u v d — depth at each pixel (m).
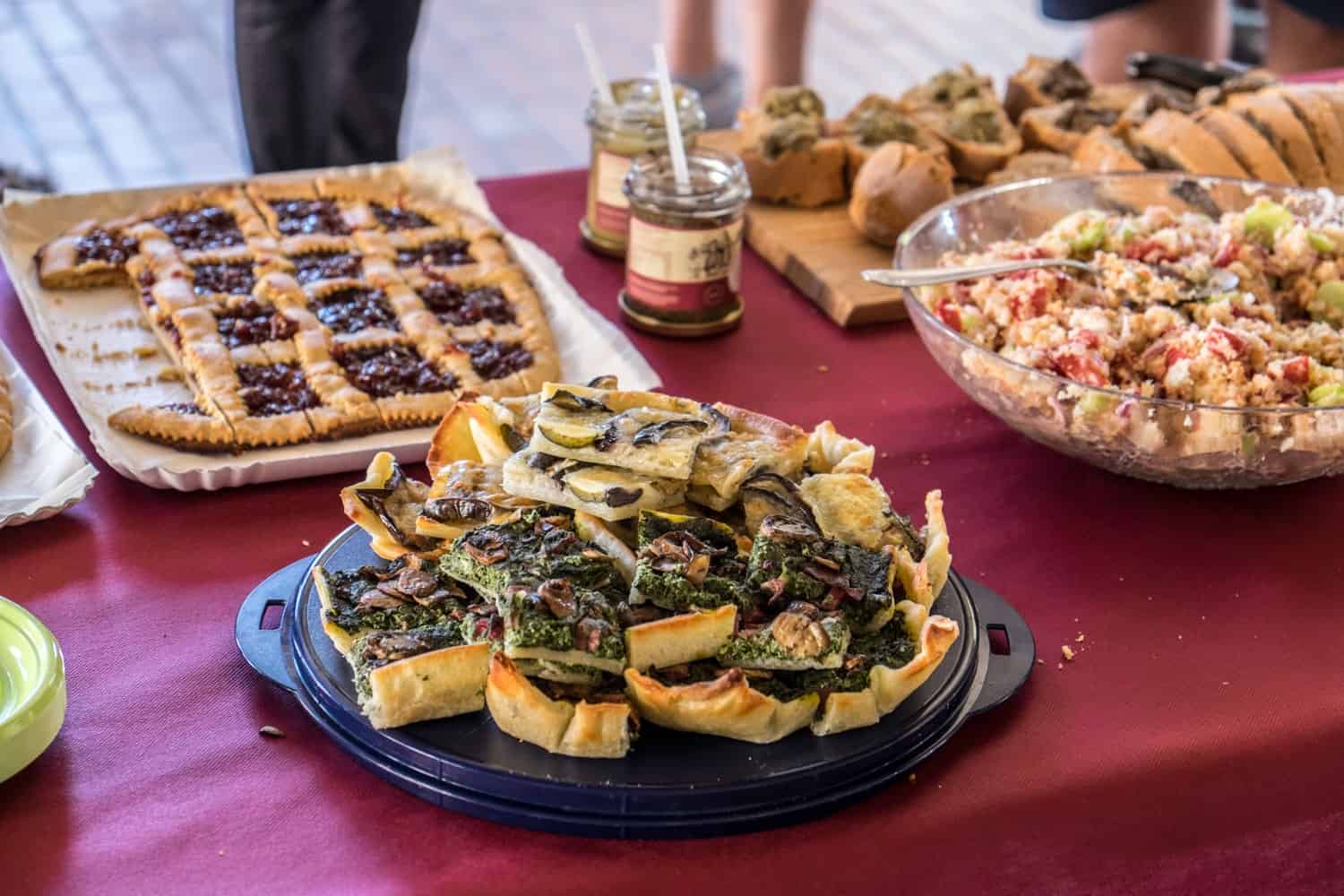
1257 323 1.38
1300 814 1.09
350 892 0.88
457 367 1.55
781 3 3.13
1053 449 1.38
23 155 3.76
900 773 0.97
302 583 1.09
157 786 0.97
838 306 1.69
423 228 1.88
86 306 1.68
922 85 2.14
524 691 0.91
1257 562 1.29
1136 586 1.25
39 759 0.99
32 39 4.42
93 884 0.89
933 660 0.96
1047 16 2.94
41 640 0.99
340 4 2.30
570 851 0.92
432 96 4.28
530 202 2.00
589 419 1.07
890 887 0.96
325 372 1.52
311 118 2.45
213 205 1.89
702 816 0.92
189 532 1.27
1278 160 1.84
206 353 1.53
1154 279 1.43
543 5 4.97
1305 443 1.20
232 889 0.89
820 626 0.95
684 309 1.64
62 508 1.25
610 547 1.01
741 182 1.62
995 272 1.43
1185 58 2.22
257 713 1.04
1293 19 2.81
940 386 1.58
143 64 4.30
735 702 0.91
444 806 0.94
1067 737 1.05
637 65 4.55
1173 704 1.09
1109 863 1.03
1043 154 1.97
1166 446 1.23
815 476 1.09
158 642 1.12
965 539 1.31
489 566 0.98
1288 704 1.10
